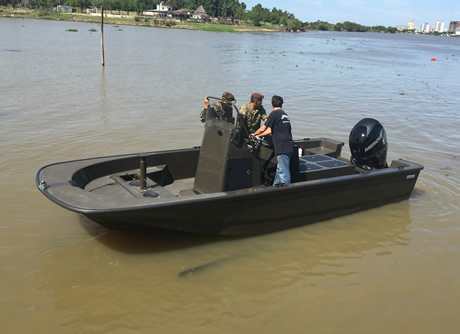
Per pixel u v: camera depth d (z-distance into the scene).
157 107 12.45
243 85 17.72
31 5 102.81
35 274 4.37
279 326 3.83
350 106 14.44
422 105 15.29
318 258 5.05
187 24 101.19
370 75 24.84
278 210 5.41
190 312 3.96
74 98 13.21
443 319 4.04
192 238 5.27
